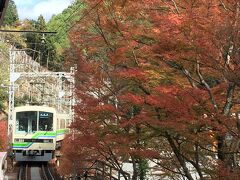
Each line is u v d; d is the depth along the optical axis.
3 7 9.43
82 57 16.28
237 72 9.23
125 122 12.22
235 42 9.52
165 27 10.41
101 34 14.19
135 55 12.52
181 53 10.48
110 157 18.03
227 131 10.27
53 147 31.17
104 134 14.02
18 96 59.22
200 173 11.58
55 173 29.00
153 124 10.97
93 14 14.09
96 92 16.02
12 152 30.91
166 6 11.91
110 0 13.06
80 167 22.02
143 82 11.98
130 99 11.41
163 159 13.29
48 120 31.41
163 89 10.62
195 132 10.75
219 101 11.17
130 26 12.88
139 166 17.55
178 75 11.77
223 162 10.45
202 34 9.71
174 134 11.80
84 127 15.07
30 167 31.59
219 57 9.84
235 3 9.85
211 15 10.22
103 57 15.76
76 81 16.48
